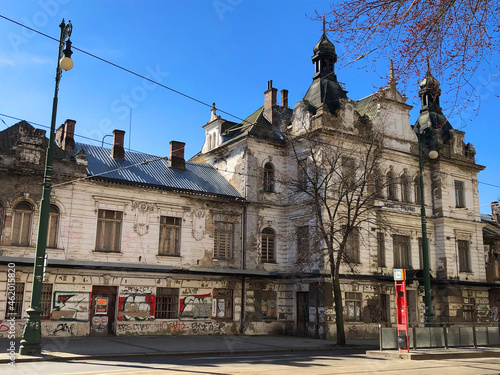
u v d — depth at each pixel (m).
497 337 24.36
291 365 15.22
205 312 29.98
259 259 32.62
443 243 36.78
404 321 20.23
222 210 31.98
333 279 25.48
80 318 26.06
